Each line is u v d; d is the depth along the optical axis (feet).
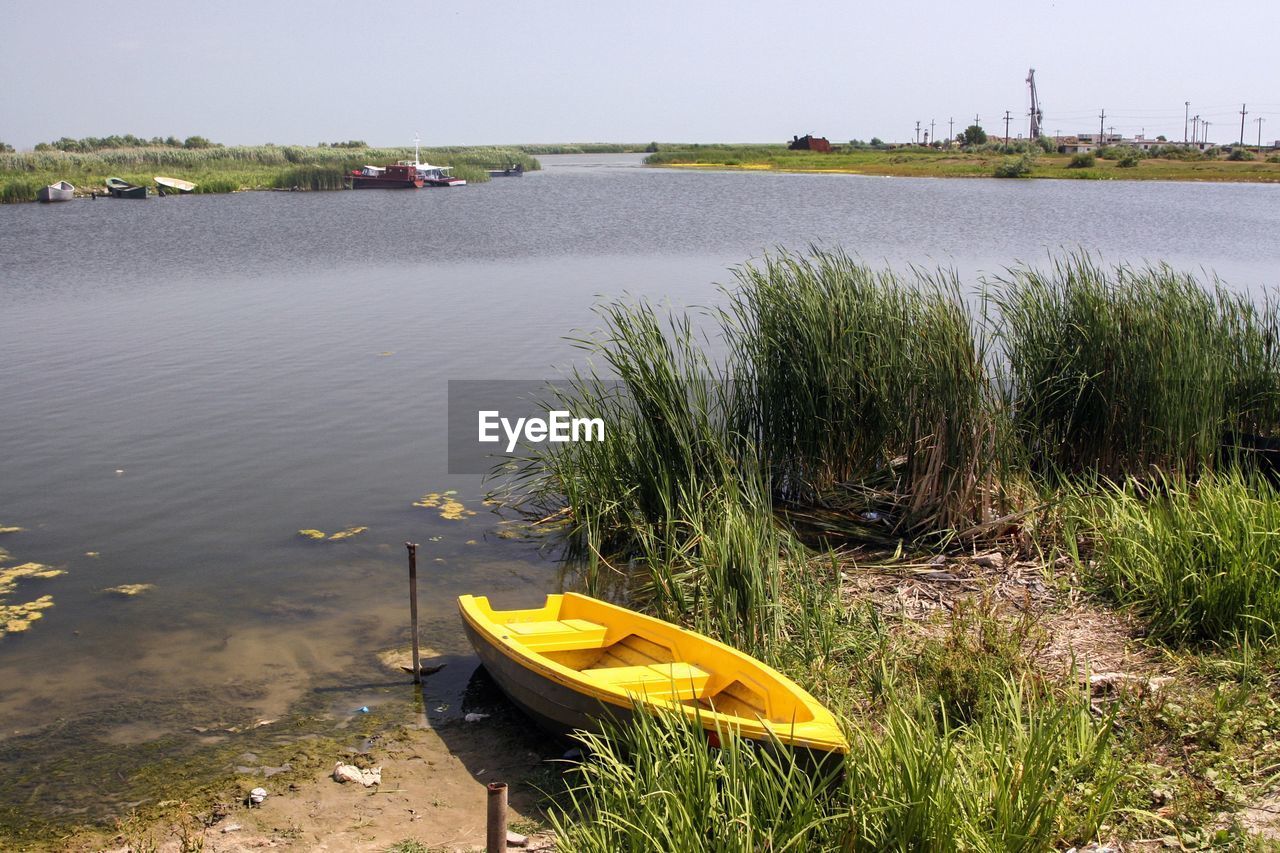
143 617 26.30
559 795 19.07
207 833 18.02
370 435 41.63
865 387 32.14
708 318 63.21
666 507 28.45
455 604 27.32
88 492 35.12
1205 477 28.94
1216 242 103.65
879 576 27.66
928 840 15.01
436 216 145.89
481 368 52.42
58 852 17.57
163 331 62.39
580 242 110.52
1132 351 31.35
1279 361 35.50
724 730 17.49
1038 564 27.78
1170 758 18.33
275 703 22.41
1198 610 23.15
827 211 146.20
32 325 64.34
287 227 130.21
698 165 338.95
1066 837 16.15
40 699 22.47
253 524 32.53
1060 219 130.52
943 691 20.71
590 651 22.95
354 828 18.13
